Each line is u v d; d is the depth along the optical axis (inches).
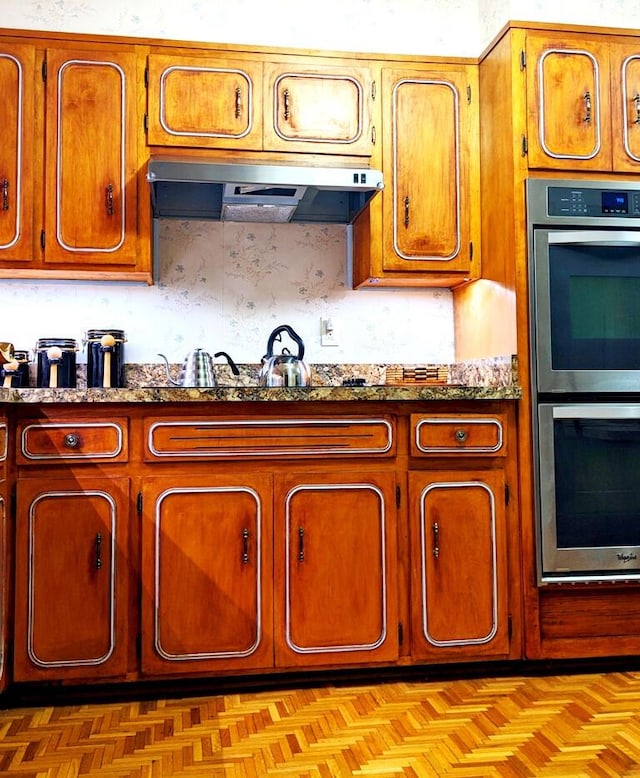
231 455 84.5
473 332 110.3
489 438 90.6
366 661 86.4
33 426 81.5
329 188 99.3
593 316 94.3
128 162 100.3
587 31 98.2
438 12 118.3
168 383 110.6
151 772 66.1
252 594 84.4
